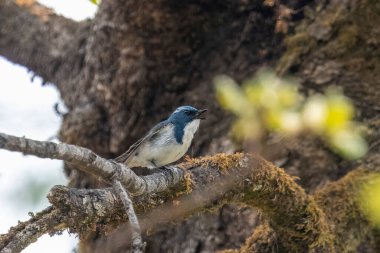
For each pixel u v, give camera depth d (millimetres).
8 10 15672
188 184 8492
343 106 7223
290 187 9156
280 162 11414
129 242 10406
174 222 8930
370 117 11391
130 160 11422
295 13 12539
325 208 10148
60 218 6996
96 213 7223
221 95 7352
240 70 12625
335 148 11188
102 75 13164
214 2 12680
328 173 11250
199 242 11766
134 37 12805
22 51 15195
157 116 12992
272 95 7078
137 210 8078
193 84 12961
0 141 5559
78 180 13164
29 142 5797
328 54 11930
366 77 11680
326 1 12414
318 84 11766
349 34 11914
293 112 7184
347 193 10344
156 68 12875
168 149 11469
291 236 9414
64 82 14344
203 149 12414
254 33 12727
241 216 11500
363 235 10117
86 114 13281
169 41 12789
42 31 15141
